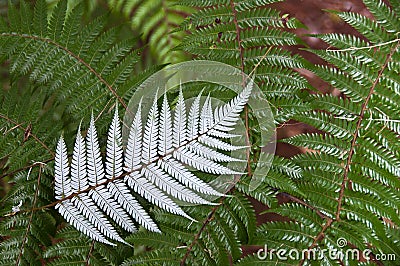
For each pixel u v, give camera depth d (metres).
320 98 1.68
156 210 1.67
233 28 1.70
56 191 1.61
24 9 1.75
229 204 1.66
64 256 1.68
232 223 1.66
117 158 1.60
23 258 1.70
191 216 1.66
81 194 1.61
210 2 1.72
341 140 1.66
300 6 1.97
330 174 1.66
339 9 1.95
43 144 1.73
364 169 1.65
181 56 1.94
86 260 1.68
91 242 1.69
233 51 1.70
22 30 1.74
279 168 1.68
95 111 1.73
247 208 1.65
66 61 1.74
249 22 1.70
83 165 1.60
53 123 1.75
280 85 1.69
